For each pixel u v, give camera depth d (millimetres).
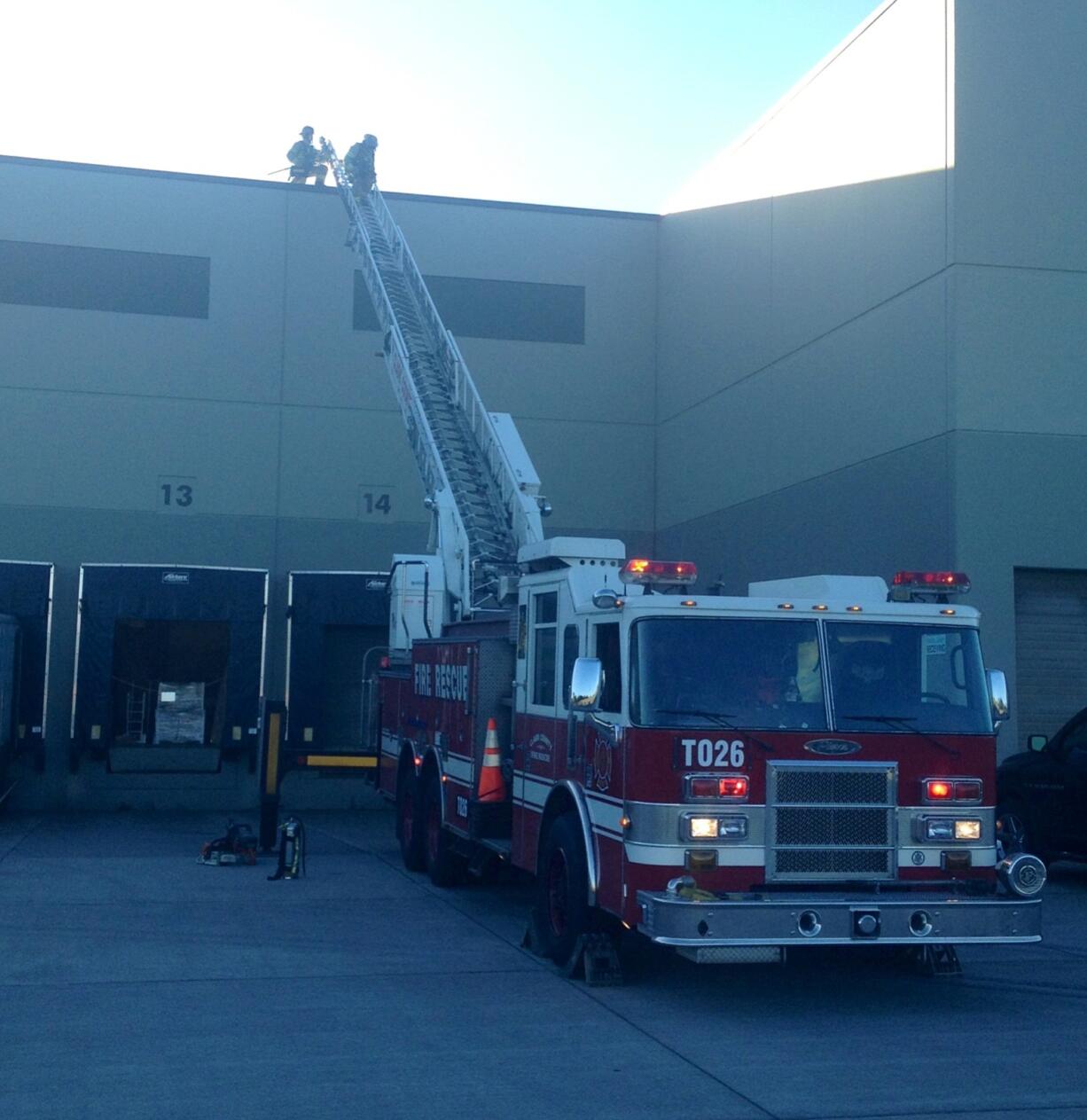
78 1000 7441
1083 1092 5891
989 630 13383
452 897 11281
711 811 7207
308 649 19562
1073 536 13617
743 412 18562
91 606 18969
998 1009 7570
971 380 13539
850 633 7719
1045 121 13953
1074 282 13836
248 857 13367
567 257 21734
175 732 19609
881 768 7441
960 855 7508
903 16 14703
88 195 20125
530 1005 7461
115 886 11758
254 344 20422
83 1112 5461
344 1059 6293
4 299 19703
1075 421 13727
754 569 18078
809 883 7281
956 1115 5551
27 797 19062
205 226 20453
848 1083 5996
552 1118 5445
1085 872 13664
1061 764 12141
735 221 19016
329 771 19531
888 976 8461
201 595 19266
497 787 9961
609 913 7879
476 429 14445
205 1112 5473
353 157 19828
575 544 8852
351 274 20812
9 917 10133
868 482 15188
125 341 20016
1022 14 14000
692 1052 6512
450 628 12281
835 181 16156
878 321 15078
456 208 21359
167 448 20000
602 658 7898
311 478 20391
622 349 21797
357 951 8945
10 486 19438
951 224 13664
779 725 7402
